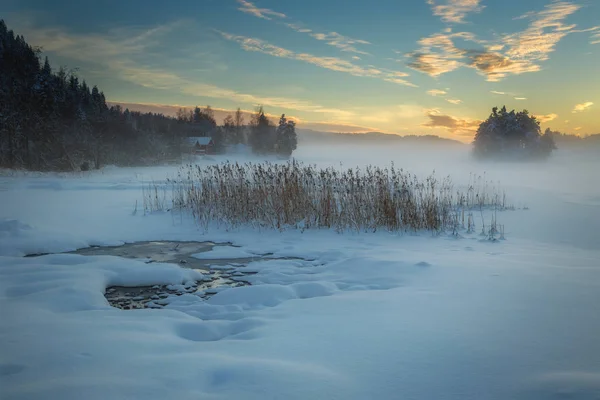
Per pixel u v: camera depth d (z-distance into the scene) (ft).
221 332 14.08
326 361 10.75
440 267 21.45
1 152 122.83
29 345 11.94
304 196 38.81
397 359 10.72
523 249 29.25
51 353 11.32
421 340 11.86
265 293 18.66
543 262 23.27
